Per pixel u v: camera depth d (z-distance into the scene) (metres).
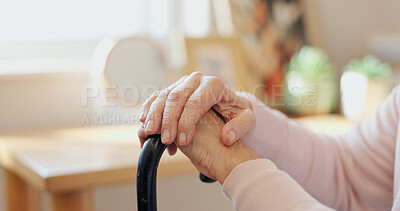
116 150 1.51
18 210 1.74
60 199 1.33
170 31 2.24
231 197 0.72
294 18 2.28
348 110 2.12
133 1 2.26
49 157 1.43
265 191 0.68
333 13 2.40
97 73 1.82
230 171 0.74
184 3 2.25
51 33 2.16
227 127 0.77
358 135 1.03
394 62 2.34
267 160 0.73
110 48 1.82
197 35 2.06
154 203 0.69
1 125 1.89
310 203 0.66
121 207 2.08
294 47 2.26
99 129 1.85
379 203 0.99
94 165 1.33
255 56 2.14
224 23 2.14
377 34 2.50
